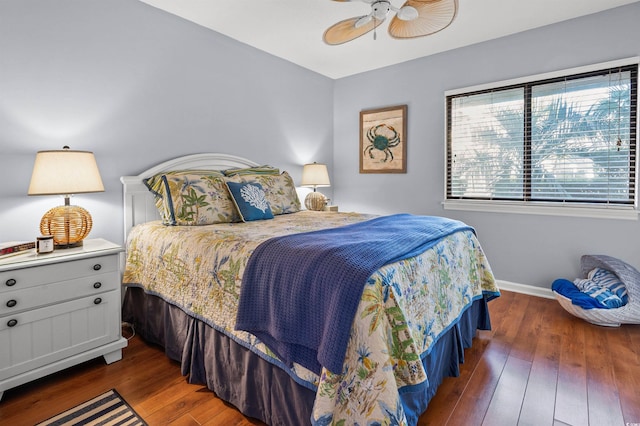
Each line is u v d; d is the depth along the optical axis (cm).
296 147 392
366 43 327
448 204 354
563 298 254
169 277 196
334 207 388
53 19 211
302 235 168
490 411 153
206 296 170
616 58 263
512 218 317
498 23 286
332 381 113
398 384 121
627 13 258
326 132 434
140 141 255
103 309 190
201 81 293
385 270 127
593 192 282
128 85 247
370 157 412
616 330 232
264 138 354
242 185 256
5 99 195
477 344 216
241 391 152
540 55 294
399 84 383
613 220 271
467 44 330
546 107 298
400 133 384
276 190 298
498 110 323
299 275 131
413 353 119
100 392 168
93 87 229
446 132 353
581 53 276
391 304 120
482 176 337
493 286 223
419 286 147
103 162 236
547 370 185
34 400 161
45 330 169
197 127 292
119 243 246
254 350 145
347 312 114
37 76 206
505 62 312
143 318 222
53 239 182
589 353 202
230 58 315
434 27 228
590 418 148
